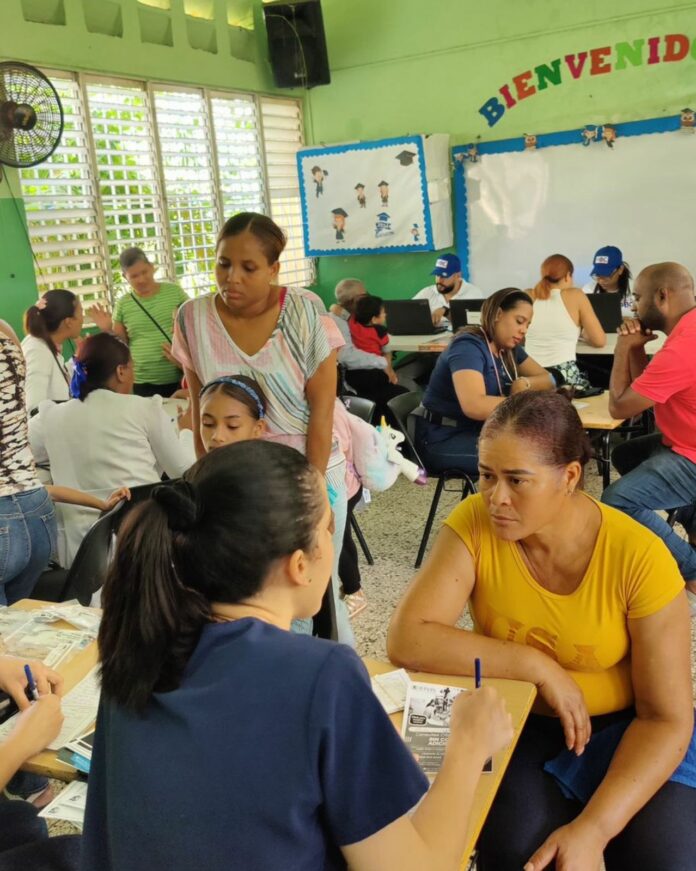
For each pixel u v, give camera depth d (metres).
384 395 5.20
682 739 1.39
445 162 7.18
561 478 1.43
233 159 6.94
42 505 2.42
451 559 1.57
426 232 7.13
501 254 7.32
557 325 4.45
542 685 1.46
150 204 6.09
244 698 0.84
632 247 6.84
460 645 1.51
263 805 0.81
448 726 1.36
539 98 6.87
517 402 1.46
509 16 6.81
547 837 1.36
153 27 5.97
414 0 7.11
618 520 1.48
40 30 5.08
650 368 2.82
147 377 5.31
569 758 1.48
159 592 0.89
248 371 2.28
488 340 3.41
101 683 0.92
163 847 0.83
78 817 1.28
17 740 1.32
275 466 0.94
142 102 5.94
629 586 1.44
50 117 4.57
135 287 5.21
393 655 1.57
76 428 2.74
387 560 3.80
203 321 2.31
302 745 0.81
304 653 0.86
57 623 1.84
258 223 2.16
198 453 2.51
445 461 3.52
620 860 1.36
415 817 0.94
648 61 6.43
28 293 5.11
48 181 5.23
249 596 0.93
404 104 7.39
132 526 0.92
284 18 6.92
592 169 6.80
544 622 1.51
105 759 0.92
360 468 2.94
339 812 0.82
